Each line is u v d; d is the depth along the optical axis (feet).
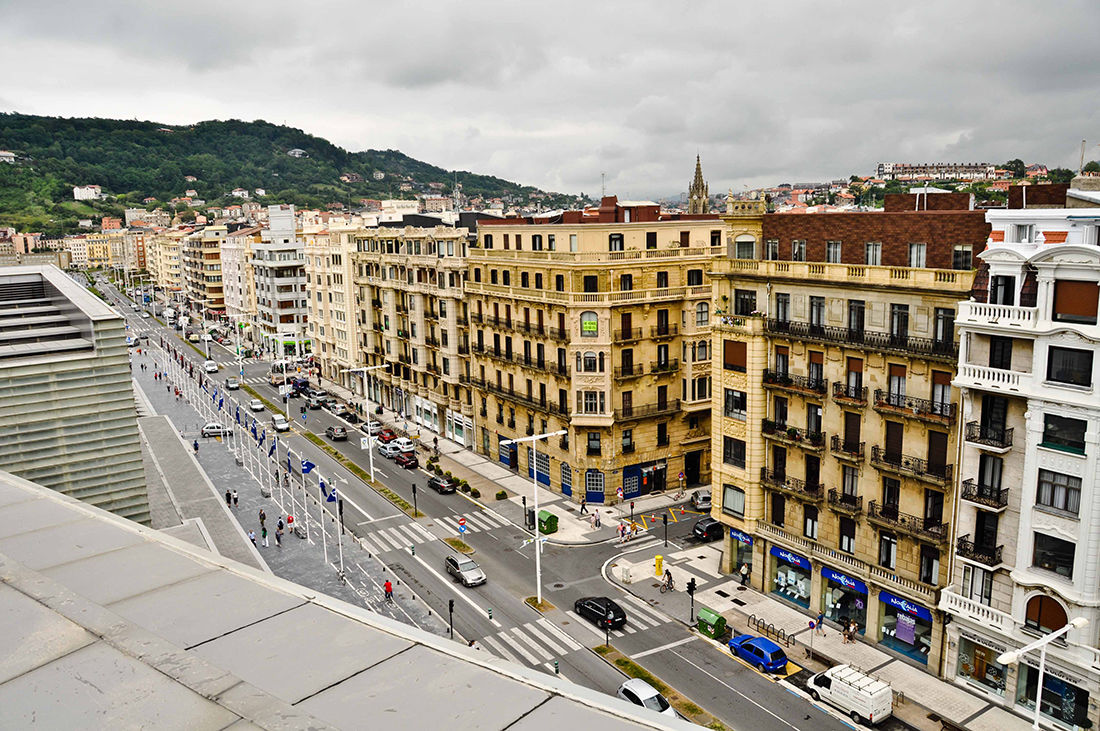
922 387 147.84
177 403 410.52
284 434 346.54
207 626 32.30
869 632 161.79
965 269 141.79
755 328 177.17
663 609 180.55
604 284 234.99
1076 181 146.20
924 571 151.74
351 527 235.81
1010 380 130.93
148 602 34.47
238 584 36.55
